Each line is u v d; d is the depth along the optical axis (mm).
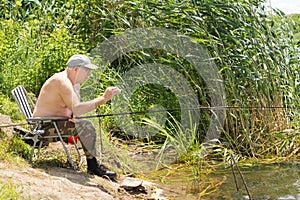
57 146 8148
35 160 6789
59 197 5691
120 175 7375
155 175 7750
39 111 6723
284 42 9758
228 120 9109
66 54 9867
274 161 8531
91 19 10727
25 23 11055
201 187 7125
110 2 10398
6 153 6488
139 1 9617
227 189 7027
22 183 5688
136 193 6664
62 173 6449
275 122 9180
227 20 9172
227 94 9211
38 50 10273
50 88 6625
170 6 9195
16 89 6973
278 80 9328
